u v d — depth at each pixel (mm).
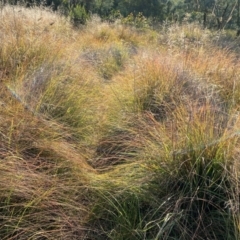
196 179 2582
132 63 5832
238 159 2592
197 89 4199
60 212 2420
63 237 2277
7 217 2281
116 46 8375
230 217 2361
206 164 2633
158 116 3902
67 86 4020
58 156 2910
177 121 3125
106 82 5531
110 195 2605
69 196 2574
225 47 6090
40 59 4605
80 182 2699
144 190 2607
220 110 3451
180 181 2623
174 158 2680
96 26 11219
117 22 12453
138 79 4480
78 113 3777
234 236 2309
